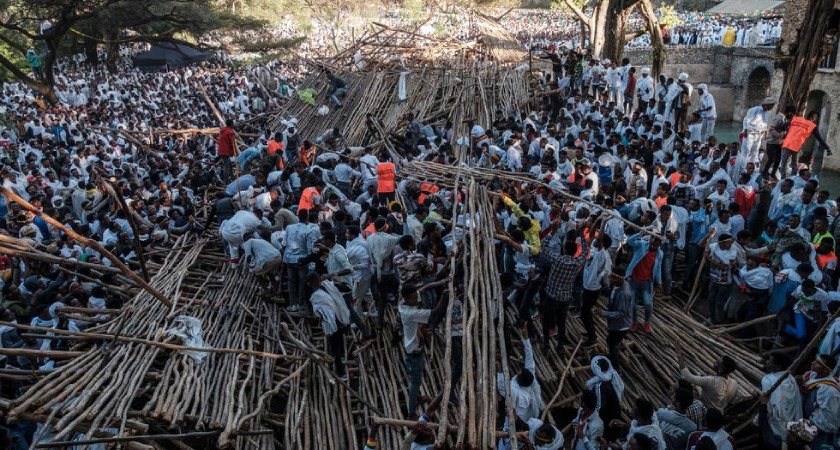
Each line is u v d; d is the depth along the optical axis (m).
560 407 7.70
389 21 57.38
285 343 8.85
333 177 13.22
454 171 11.39
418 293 7.30
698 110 15.94
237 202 11.75
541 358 8.24
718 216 10.34
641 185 11.80
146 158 18.00
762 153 14.79
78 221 13.23
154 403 6.83
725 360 7.15
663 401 7.78
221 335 8.68
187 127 22.25
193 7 29.55
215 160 17.72
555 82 20.81
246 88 31.78
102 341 7.86
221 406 7.12
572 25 57.97
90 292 9.70
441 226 10.16
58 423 6.16
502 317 6.91
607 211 9.50
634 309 8.92
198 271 10.55
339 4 56.62
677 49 34.91
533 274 8.13
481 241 8.45
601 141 14.46
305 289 9.54
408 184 11.59
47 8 27.86
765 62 31.89
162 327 8.38
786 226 9.53
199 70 36.12
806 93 13.09
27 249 7.94
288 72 35.97
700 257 10.38
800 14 22.33
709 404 7.15
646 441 5.52
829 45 12.83
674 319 9.45
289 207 11.98
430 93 19.56
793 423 6.11
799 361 6.52
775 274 8.77
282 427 7.54
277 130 19.69
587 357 8.41
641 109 19.02
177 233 11.76
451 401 7.38
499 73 21.06
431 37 25.05
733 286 9.45
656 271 9.04
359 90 20.38
